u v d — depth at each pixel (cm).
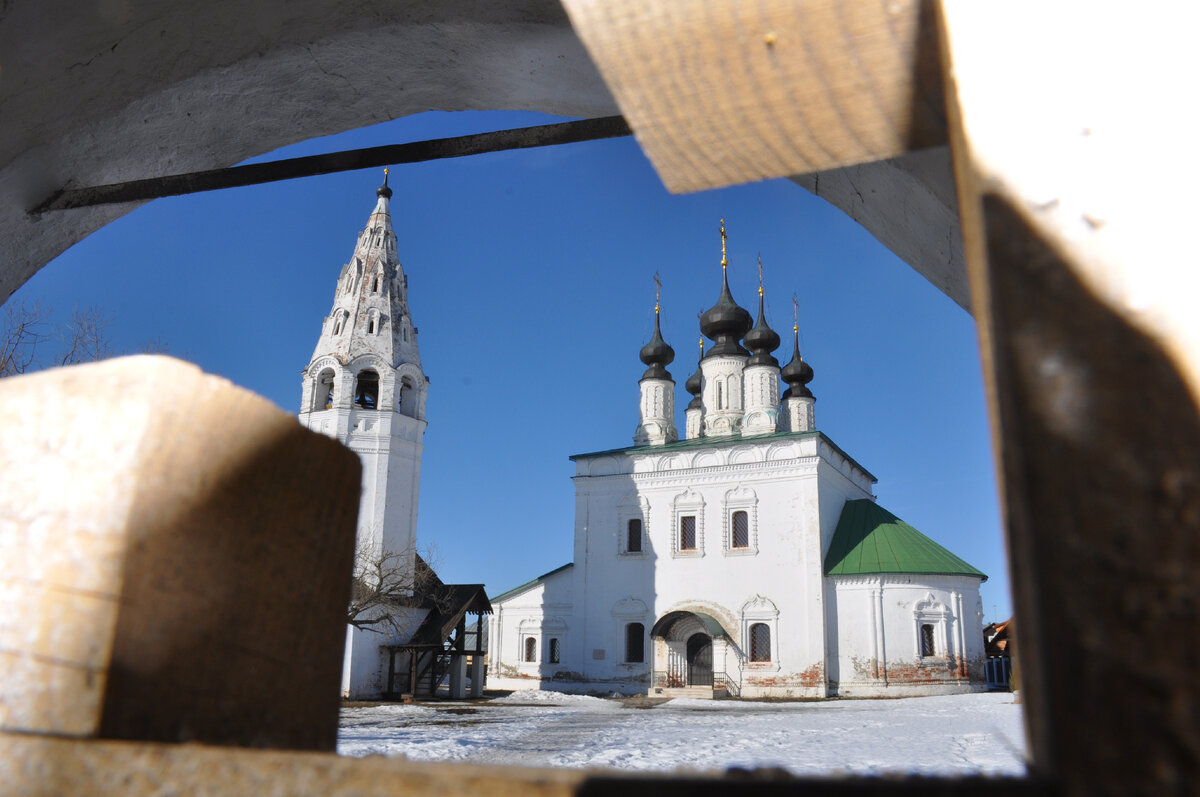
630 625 3878
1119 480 46
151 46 293
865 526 3872
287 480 88
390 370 3700
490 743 1470
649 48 80
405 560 3566
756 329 4578
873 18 74
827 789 48
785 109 85
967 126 58
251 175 301
